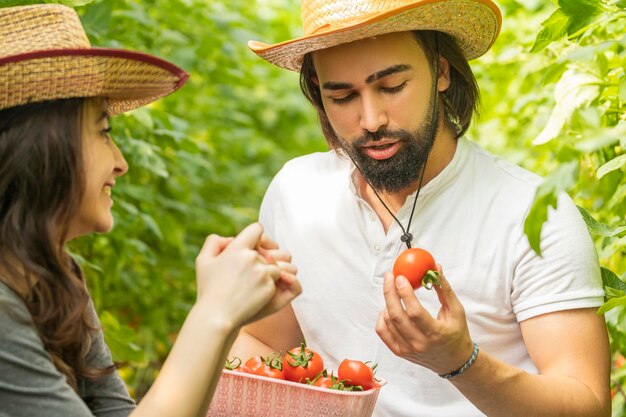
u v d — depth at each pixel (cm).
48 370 170
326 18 236
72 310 179
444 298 208
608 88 275
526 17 396
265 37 720
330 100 235
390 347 214
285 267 184
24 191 176
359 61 226
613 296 239
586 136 165
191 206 539
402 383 244
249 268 177
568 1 240
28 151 175
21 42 178
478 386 214
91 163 181
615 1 244
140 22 446
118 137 382
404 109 229
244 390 218
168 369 172
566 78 274
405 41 229
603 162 283
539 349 232
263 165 778
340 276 253
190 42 530
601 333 233
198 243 552
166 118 399
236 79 571
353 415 213
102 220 186
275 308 184
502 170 246
